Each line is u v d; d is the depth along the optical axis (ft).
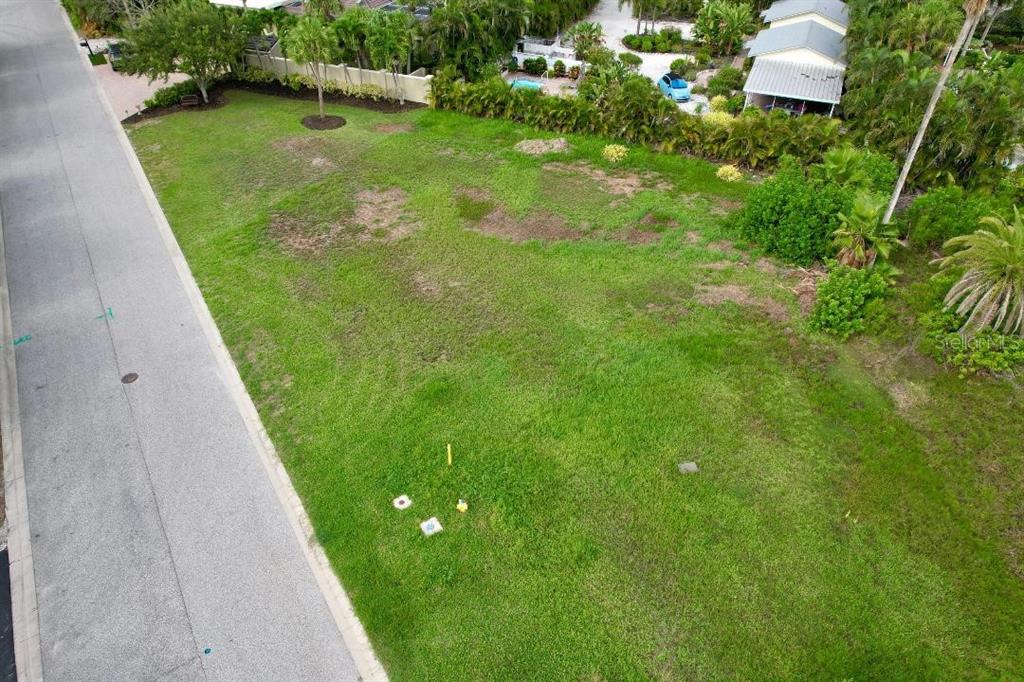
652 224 74.59
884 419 49.26
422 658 35.58
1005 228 51.55
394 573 39.60
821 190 66.80
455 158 90.84
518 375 53.47
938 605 37.65
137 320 60.44
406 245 71.10
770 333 57.62
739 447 47.16
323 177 85.66
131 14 120.57
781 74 104.58
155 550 41.19
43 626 37.45
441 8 108.99
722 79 115.55
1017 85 74.90
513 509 43.09
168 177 85.76
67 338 58.39
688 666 34.99
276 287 64.54
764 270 66.08
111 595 38.83
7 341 58.23
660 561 39.91
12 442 48.73
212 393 52.49
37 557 40.96
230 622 37.42
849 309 57.11
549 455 46.68
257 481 45.42
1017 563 39.81
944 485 44.34
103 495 44.60
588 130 96.07
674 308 61.00
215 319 60.39
